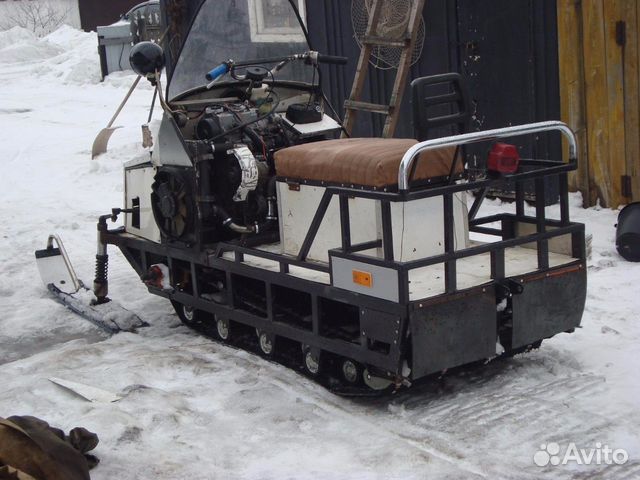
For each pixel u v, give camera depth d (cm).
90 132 1497
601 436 427
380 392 472
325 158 502
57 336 649
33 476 369
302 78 626
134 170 643
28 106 1845
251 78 598
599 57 787
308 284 497
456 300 455
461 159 502
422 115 450
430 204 493
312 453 425
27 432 388
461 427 444
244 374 528
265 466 414
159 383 520
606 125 796
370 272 455
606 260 689
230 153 550
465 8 870
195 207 569
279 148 582
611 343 540
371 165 470
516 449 419
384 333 452
